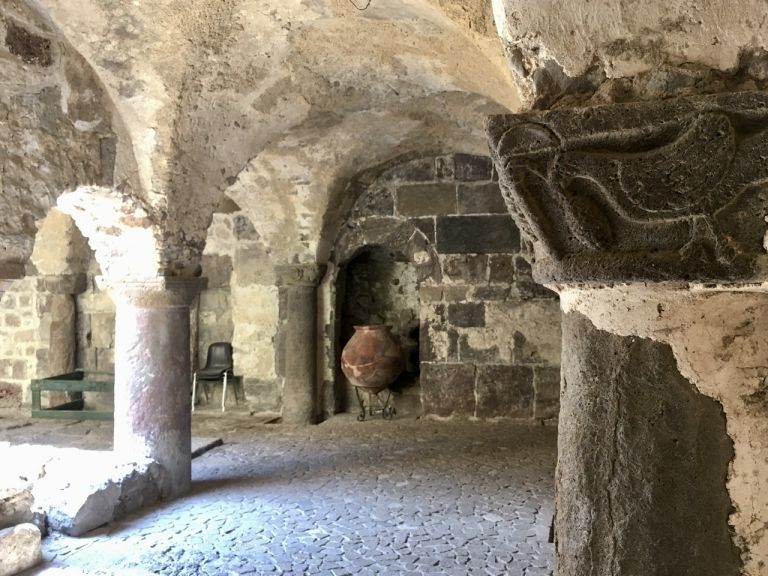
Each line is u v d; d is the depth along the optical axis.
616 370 1.05
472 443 5.03
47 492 3.21
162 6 2.94
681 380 1.02
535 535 3.13
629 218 0.97
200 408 6.50
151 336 3.69
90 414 5.95
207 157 3.66
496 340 5.85
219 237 6.57
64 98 3.06
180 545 3.00
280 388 6.29
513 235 5.82
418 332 6.65
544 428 5.57
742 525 1.00
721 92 0.96
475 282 5.88
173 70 3.21
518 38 1.04
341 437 5.29
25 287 6.84
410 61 3.48
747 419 1.00
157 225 3.51
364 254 6.64
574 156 0.99
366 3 2.92
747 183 0.92
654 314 1.03
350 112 4.56
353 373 5.83
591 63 1.02
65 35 3.02
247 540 3.07
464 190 5.88
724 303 1.01
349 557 2.87
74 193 3.32
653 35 0.98
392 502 3.63
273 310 6.32
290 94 3.78
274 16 3.11
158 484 3.65
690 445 1.01
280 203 5.62
